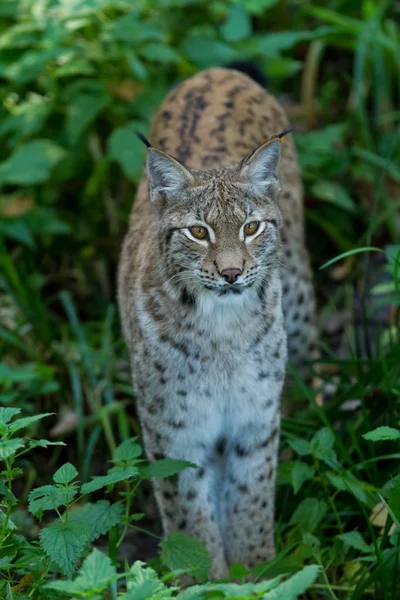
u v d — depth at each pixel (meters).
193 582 8.00
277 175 7.85
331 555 8.03
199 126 9.47
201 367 7.69
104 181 12.58
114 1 12.30
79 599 5.90
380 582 7.47
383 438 7.14
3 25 13.26
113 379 11.11
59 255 12.85
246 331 7.66
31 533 9.17
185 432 7.88
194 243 7.52
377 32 13.34
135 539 9.46
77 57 12.45
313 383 10.51
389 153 11.92
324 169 12.87
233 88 10.08
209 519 8.20
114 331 11.94
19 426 6.28
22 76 12.07
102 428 10.63
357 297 12.19
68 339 11.90
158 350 7.75
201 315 7.59
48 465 10.52
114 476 6.66
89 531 6.52
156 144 9.62
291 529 8.80
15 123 12.46
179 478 8.03
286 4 14.65
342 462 9.02
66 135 12.78
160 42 12.58
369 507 8.30
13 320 11.87
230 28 12.51
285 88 14.45
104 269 12.59
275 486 8.59
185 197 7.61
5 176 11.86
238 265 7.38
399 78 13.46
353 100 13.73
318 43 13.74
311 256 12.75
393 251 10.05
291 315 9.85
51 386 10.65
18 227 11.98
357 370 9.38
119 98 12.66
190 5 13.89
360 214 12.92
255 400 7.86
